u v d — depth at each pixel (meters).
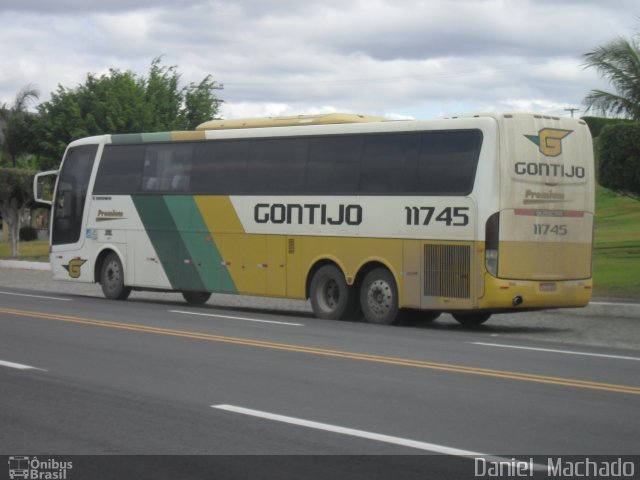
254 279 22.66
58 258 27.47
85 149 27.00
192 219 24.00
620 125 26.42
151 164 25.12
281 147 22.31
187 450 8.63
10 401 10.88
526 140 19.28
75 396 11.16
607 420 9.89
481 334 18.73
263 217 22.48
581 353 15.32
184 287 24.22
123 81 47.91
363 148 20.81
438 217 19.52
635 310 22.17
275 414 10.14
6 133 59.09
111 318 19.97
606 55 27.78
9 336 16.69
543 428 9.50
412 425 9.62
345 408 10.46
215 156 23.62
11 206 46.09
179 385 11.87
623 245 37.59
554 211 19.62
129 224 25.55
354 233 20.81
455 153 19.42
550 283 19.50
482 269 18.91
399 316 20.94
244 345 15.66
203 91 50.09
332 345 15.82
